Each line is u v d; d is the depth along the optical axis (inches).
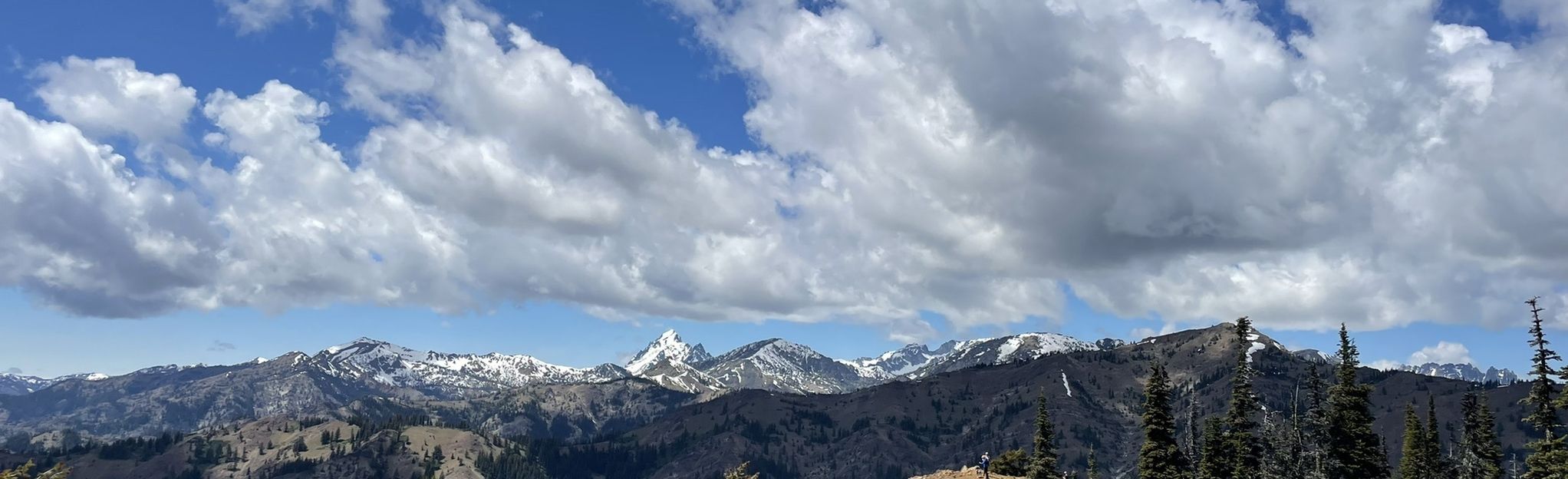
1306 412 3353.8
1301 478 3255.4
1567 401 2482.8
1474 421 4042.8
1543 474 2586.1
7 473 1945.1
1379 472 3125.0
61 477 1985.7
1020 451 3880.4
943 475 2810.0
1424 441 4205.2
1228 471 3351.4
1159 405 3272.6
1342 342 3233.3
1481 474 3993.6
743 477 2854.3
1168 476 3211.1
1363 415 3152.1
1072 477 3826.3
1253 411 3346.5
